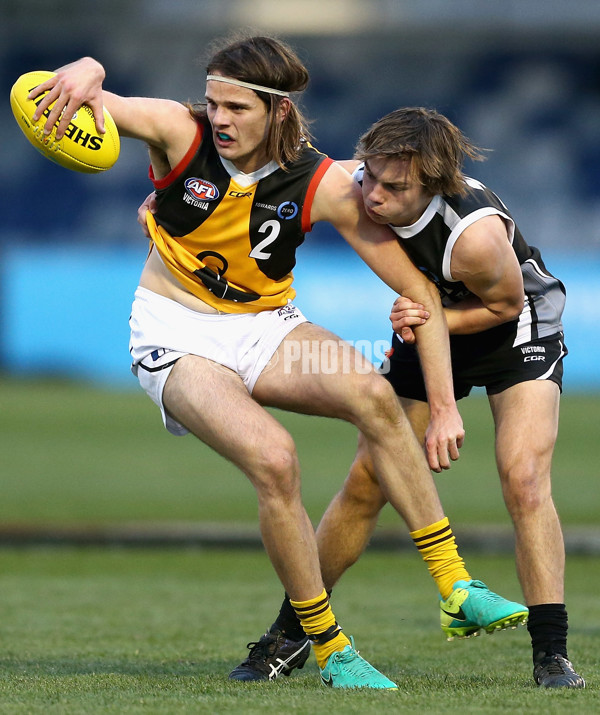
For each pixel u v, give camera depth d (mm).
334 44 104125
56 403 70250
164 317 14023
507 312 14117
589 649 16641
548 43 102812
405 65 104188
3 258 79750
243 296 13977
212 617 20219
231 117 12914
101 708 11516
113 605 21547
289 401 13695
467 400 77625
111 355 79500
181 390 13352
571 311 77875
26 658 15602
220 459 49750
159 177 13953
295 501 12930
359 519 14898
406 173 12844
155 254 14461
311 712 11266
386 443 13359
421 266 13852
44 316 79500
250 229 13516
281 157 13320
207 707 11562
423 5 100750
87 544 30578
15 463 47094
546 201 97938
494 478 43531
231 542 30797
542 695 12414
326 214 13602
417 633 18672
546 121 101375
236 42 13062
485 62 104062
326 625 13234
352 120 102188
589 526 32250
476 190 13797
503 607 12938
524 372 14531
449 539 13633
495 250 13422
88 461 48188
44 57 103312
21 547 30109
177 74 103062
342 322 75375
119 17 101875
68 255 79625
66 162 13375
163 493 39219
